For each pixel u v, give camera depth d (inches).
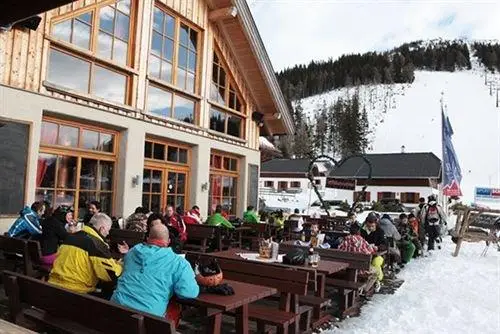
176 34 513.7
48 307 142.4
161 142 496.7
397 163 2196.1
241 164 645.9
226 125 608.7
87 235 178.9
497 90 6333.7
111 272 172.6
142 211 382.0
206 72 559.2
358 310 276.8
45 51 359.6
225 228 441.1
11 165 332.2
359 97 6589.6
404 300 307.3
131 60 448.1
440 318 264.4
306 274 196.4
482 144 5078.7
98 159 416.5
